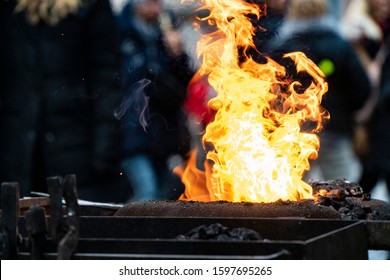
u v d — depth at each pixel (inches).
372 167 358.3
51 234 129.9
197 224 146.7
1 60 304.2
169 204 159.0
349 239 137.9
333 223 141.8
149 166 326.3
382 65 359.3
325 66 311.0
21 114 304.5
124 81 316.8
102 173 309.7
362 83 316.5
